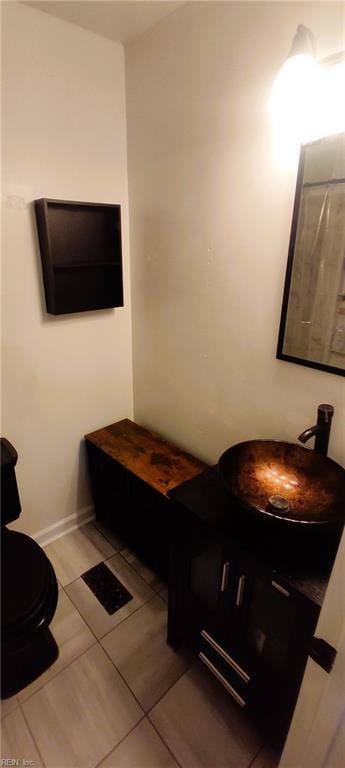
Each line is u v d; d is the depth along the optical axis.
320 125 1.00
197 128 1.36
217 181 1.34
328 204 1.03
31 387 1.69
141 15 1.35
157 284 1.75
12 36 1.28
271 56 1.08
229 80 1.21
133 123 1.64
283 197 1.15
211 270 1.47
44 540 1.98
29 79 1.35
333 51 0.96
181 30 1.31
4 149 1.36
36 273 1.56
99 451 1.85
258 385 1.42
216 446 1.69
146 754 1.17
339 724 0.68
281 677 1.02
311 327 1.17
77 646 1.48
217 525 1.07
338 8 0.92
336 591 0.61
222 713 1.28
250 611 1.08
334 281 1.07
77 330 1.78
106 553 1.93
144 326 1.91
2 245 1.44
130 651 1.46
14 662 1.28
